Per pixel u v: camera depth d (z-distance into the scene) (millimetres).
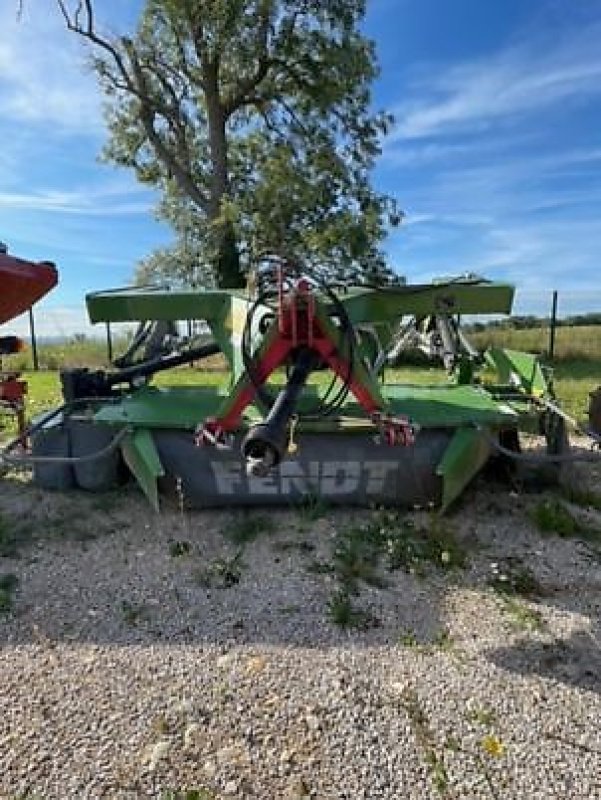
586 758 2084
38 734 2174
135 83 17938
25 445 4574
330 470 3801
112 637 2709
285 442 2592
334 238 16234
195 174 19281
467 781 2002
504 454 3912
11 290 3828
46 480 4383
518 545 3598
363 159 18500
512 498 4254
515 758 2088
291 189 17109
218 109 18031
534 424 4227
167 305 4309
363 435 3748
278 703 2324
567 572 3289
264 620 2842
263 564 3354
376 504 3947
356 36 17625
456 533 3723
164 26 17516
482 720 2246
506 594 3072
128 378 4941
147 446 3768
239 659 2566
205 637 2713
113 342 14867
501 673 2490
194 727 2211
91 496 4289
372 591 3094
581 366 13367
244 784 1995
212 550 3516
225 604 2975
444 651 2627
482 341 14414
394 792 1970
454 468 3744
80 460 3779
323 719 2250
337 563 3357
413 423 3625
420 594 3076
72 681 2432
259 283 3541
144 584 3154
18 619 2844
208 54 17328
